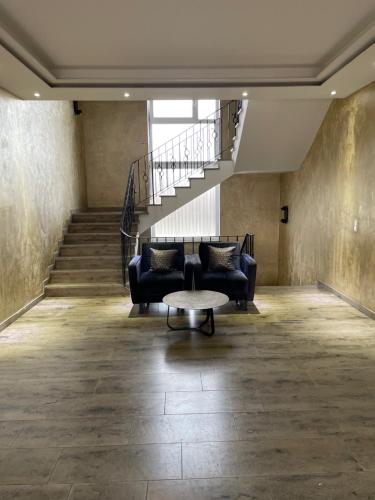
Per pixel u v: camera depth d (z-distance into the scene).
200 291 4.21
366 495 1.75
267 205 7.88
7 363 3.20
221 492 1.78
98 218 6.58
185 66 3.59
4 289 4.05
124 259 5.30
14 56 3.10
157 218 6.43
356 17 2.70
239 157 5.91
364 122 4.17
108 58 3.39
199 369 3.02
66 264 5.64
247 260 4.67
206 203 7.85
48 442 2.18
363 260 4.29
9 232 4.19
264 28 2.85
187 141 7.68
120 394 2.68
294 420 2.33
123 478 1.88
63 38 2.98
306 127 5.39
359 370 2.96
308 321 4.06
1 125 4.01
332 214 5.11
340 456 2.01
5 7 2.50
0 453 2.09
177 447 2.11
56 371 3.04
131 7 2.51
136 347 3.48
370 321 4.03
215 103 7.56
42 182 5.23
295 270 6.80
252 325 3.97
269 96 4.30
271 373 2.93
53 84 3.89
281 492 1.78
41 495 1.79
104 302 4.94
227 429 2.26
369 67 3.46
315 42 3.12
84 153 7.55
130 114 7.50
